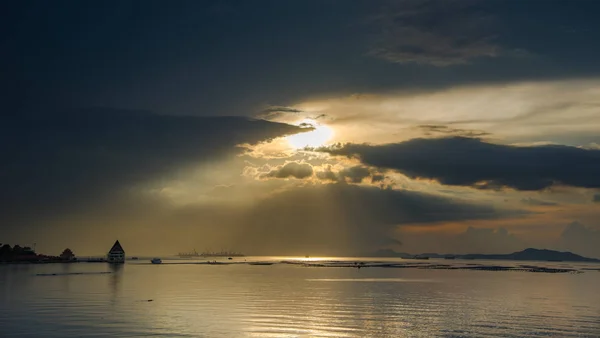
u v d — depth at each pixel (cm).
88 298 6938
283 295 7600
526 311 5988
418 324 5003
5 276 12031
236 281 10894
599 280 12456
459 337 4416
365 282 10956
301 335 4403
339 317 5359
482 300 7169
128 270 16112
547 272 17588
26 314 5353
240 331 4512
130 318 5103
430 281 11519
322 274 14650
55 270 15588
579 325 5016
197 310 5728
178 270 16688
